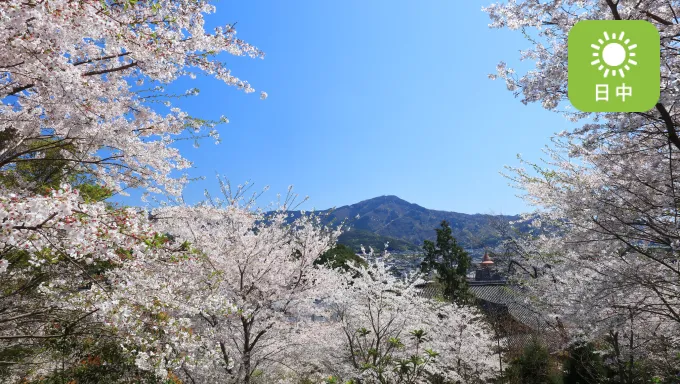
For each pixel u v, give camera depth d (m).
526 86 4.56
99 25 3.09
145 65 3.78
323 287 8.02
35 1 2.78
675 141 4.37
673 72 4.31
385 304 8.68
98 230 2.75
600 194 5.26
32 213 2.36
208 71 4.42
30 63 2.96
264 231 7.70
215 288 5.91
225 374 6.55
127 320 3.98
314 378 8.55
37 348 5.75
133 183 4.57
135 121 4.71
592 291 5.44
